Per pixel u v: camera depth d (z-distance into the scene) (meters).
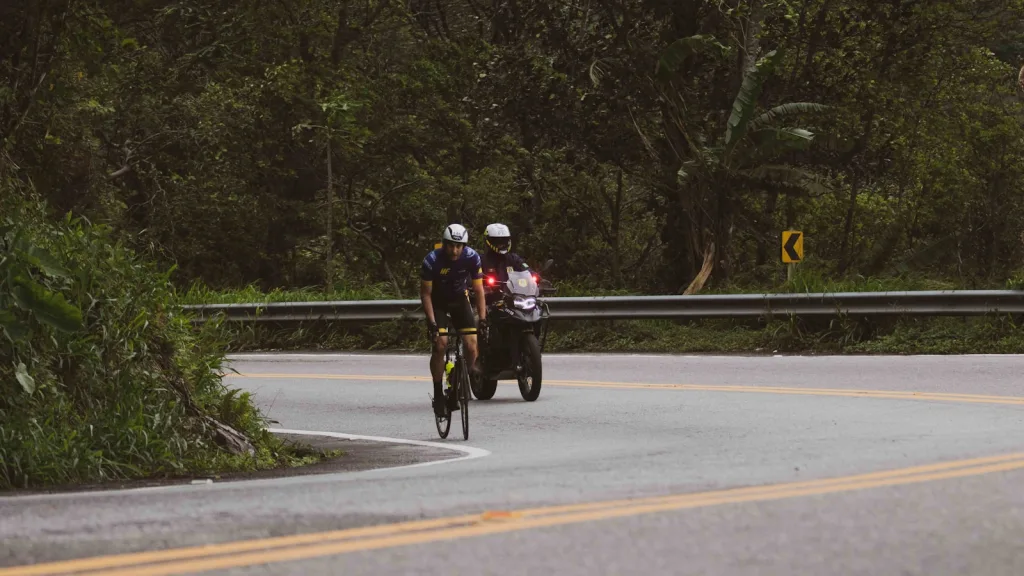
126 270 30.12
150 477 25.20
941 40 87.56
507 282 39.53
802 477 20.64
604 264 97.94
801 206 101.19
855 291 57.31
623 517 16.97
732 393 38.94
